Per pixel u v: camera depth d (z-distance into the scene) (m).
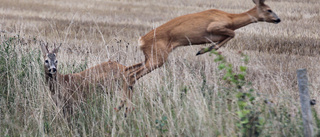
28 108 27.30
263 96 25.81
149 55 29.53
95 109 26.72
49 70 26.78
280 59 39.03
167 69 31.58
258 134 20.70
